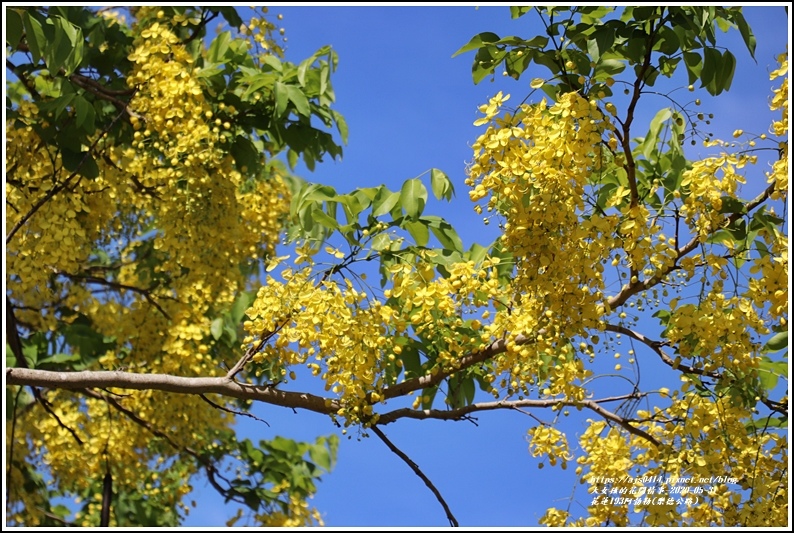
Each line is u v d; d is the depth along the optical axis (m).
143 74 3.68
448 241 2.81
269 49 4.33
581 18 2.62
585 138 2.29
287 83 4.14
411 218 2.71
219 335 4.26
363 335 2.45
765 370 2.78
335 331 2.43
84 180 3.95
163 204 3.87
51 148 3.54
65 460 4.86
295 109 4.22
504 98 2.38
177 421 4.52
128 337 4.55
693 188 2.40
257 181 5.03
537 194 2.34
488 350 2.62
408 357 2.77
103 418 4.83
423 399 2.88
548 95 2.69
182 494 5.32
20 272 3.28
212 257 4.14
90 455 4.89
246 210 4.90
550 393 2.60
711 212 2.38
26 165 3.41
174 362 4.34
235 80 4.20
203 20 4.22
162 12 4.04
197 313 4.35
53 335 4.74
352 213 2.69
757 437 2.59
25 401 4.84
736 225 2.47
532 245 2.32
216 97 4.16
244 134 4.31
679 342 2.53
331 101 4.33
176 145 3.72
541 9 2.50
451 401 2.91
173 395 4.45
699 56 2.52
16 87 4.40
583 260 2.33
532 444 2.77
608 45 2.38
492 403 2.71
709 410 2.56
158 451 4.98
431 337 2.74
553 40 2.49
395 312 2.52
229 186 3.97
